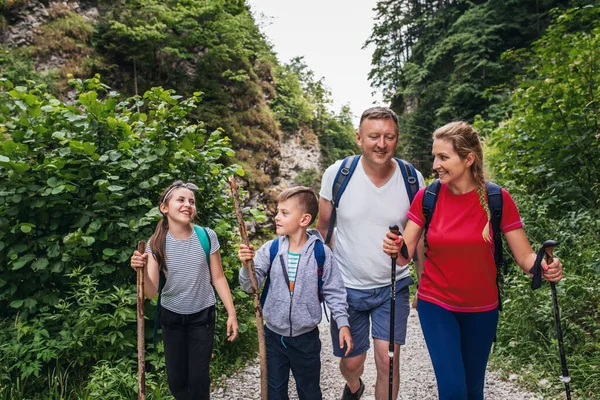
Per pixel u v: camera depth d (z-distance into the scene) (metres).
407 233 2.32
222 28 20.27
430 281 2.25
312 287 2.41
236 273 4.58
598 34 5.73
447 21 29.80
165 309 2.53
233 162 19.66
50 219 3.69
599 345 3.29
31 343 3.21
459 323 2.25
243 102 22.30
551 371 3.43
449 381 2.04
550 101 5.78
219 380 3.68
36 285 3.60
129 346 3.46
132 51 18.16
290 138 28.95
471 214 2.15
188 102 4.45
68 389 3.13
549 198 5.71
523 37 24.19
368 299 2.67
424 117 26.02
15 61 14.77
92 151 3.50
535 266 2.02
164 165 4.10
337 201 2.67
